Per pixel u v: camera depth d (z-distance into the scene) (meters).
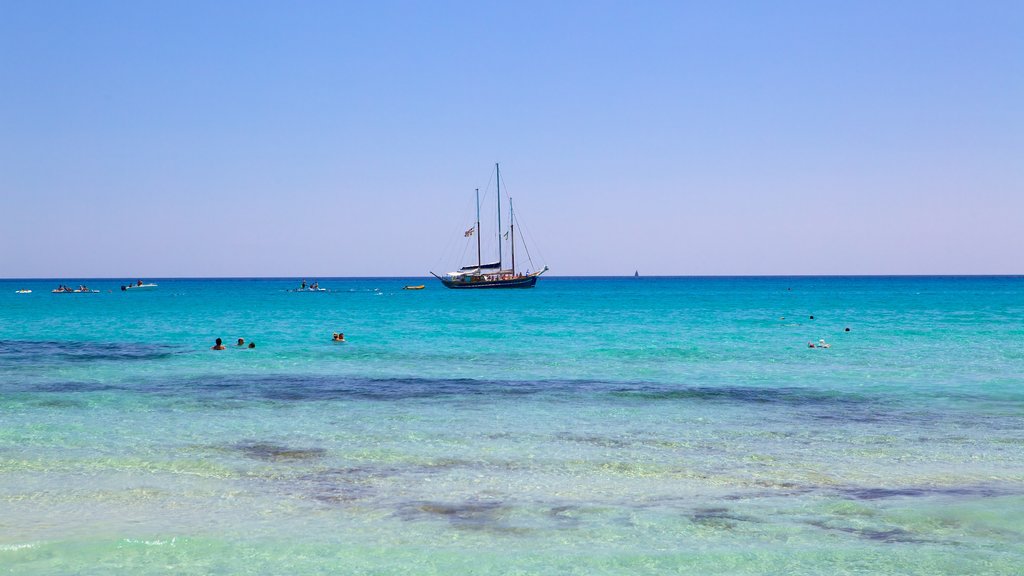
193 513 13.32
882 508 13.46
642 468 16.23
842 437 19.16
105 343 44.41
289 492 14.50
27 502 13.92
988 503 13.69
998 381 28.38
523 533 12.34
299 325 60.22
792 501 13.93
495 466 16.39
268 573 10.86
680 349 40.38
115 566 11.08
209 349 40.88
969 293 144.25
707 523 12.78
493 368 32.94
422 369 32.53
